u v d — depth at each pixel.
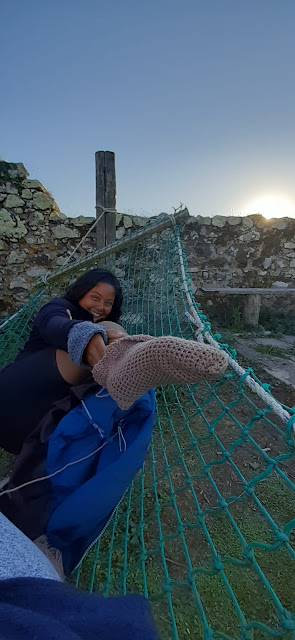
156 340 0.96
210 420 3.34
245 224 7.45
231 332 6.64
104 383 1.11
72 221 6.85
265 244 7.54
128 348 1.09
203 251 7.41
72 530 1.24
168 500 2.40
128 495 2.28
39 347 1.59
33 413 1.47
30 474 1.28
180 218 3.81
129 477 1.25
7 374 1.51
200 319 2.26
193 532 2.19
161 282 3.81
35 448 1.31
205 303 7.46
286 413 1.13
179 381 0.96
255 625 0.93
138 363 0.97
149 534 2.15
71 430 1.26
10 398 1.47
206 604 1.78
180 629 1.66
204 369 0.90
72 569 1.39
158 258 4.14
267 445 3.02
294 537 2.17
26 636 0.43
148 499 2.37
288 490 2.54
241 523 2.26
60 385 1.47
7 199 6.63
